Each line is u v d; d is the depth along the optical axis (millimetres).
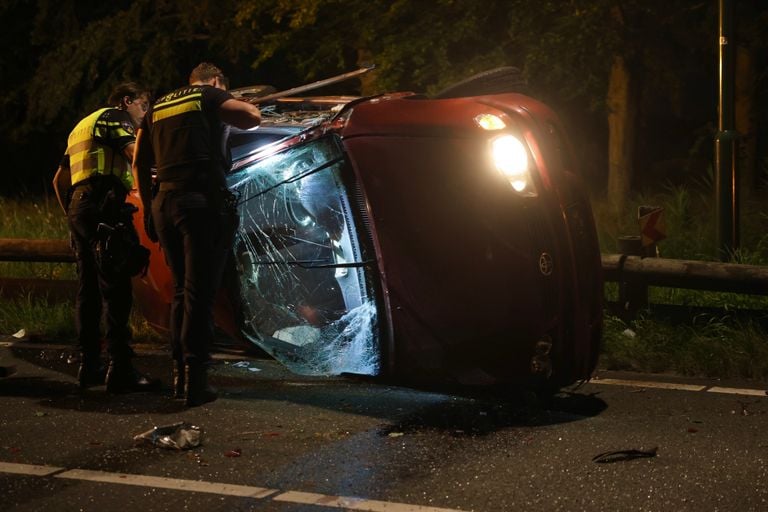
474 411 5859
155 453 5195
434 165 5824
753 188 13117
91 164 6414
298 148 6223
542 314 5688
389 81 12641
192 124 5996
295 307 6387
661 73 13391
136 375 6473
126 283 6387
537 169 5711
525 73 12078
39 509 4484
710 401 6047
